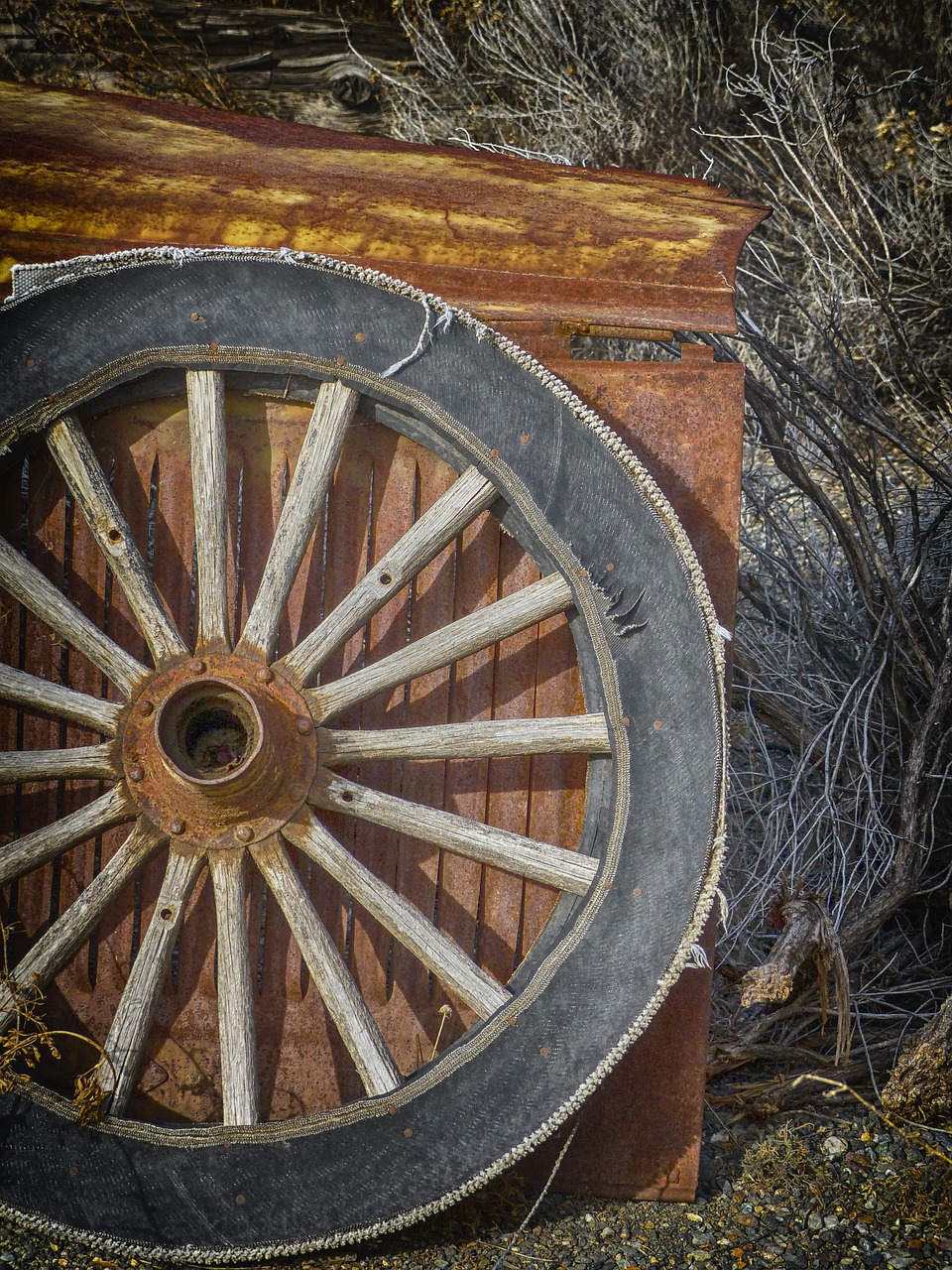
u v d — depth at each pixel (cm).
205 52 646
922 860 317
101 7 638
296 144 229
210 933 241
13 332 220
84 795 240
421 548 227
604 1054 221
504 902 246
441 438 229
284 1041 242
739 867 347
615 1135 242
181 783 211
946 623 326
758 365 475
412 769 243
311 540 243
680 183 233
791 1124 268
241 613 241
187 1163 219
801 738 357
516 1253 227
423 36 654
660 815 223
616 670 225
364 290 224
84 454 223
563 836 246
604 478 225
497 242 241
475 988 223
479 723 228
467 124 625
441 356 225
